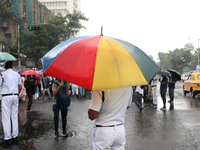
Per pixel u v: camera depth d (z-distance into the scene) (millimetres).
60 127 5910
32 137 4984
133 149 4199
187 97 13617
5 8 30922
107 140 2223
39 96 14297
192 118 7023
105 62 1825
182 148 4262
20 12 34781
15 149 4195
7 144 4492
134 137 4984
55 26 32750
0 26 31312
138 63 1997
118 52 1977
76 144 4496
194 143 4559
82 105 10062
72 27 38125
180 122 6457
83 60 1839
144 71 1975
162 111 8375
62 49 2068
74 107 9438
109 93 2244
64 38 38156
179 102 11094
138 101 8469
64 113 5035
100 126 2270
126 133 5316
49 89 13023
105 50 1929
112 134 2232
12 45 31375
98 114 2301
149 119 6910
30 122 6500
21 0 35125
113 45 2059
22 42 32250
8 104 4570
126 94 2365
